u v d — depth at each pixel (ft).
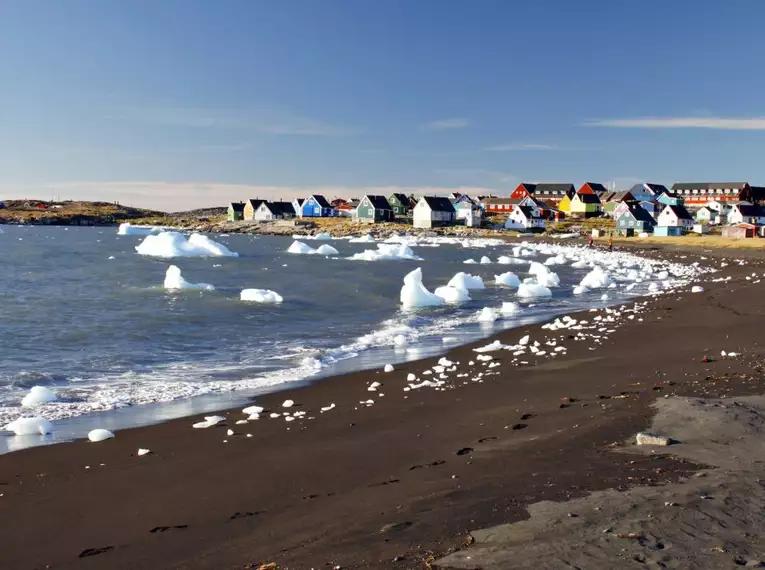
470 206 448.24
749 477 24.80
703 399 38.01
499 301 109.09
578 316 87.10
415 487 27.07
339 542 21.84
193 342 71.31
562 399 42.09
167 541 23.21
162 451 34.24
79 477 30.32
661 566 17.79
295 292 119.44
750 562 17.85
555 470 27.61
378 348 67.56
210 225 474.90
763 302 93.45
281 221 459.73
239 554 21.70
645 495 23.26
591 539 19.65
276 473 30.22
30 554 22.50
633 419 35.01
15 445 35.70
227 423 39.91
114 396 47.62
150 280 134.51
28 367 57.98
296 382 51.88
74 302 99.19
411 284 105.81
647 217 375.45
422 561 19.53
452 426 37.32
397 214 476.95
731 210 394.73
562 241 328.08
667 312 86.99
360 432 36.83
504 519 22.30
